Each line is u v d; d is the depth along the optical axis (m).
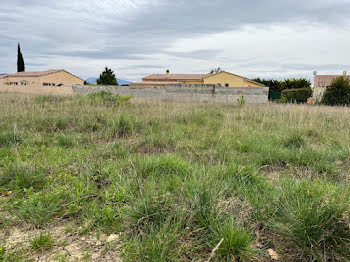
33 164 3.29
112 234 2.04
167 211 2.15
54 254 1.80
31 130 5.34
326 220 1.86
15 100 9.96
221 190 2.35
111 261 1.74
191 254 1.78
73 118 6.49
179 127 6.12
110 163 3.40
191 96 17.88
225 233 1.78
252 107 10.30
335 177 3.15
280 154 3.91
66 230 2.07
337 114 7.89
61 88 34.16
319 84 26.83
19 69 47.53
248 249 1.74
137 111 8.02
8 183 2.90
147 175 3.07
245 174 2.98
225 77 37.22
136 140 4.93
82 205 2.41
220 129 5.74
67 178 2.93
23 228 2.11
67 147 4.54
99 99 9.60
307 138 5.07
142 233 1.90
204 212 2.04
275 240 1.95
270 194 2.41
